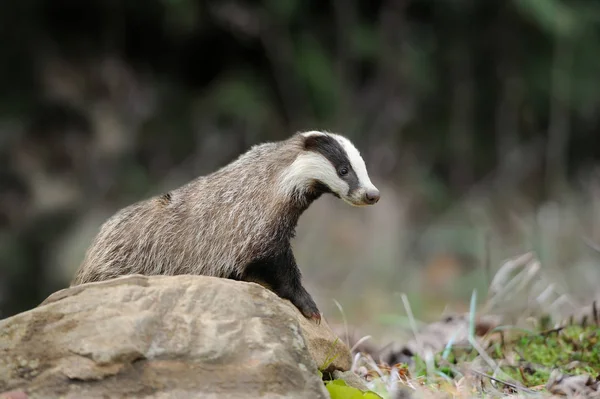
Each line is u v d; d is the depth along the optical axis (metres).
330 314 14.09
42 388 5.19
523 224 16.61
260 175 7.14
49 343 5.32
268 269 7.05
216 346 5.38
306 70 19.05
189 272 7.10
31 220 17.12
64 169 17.81
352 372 6.61
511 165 20.16
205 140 18.61
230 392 5.28
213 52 19.55
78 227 16.88
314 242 16.27
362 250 16.28
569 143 21.34
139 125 18.62
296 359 5.46
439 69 20.70
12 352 5.29
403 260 16.78
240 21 18.73
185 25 18.39
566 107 20.47
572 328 8.66
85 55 18.73
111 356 5.25
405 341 9.53
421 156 20.31
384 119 19.58
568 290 13.05
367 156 18.94
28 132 17.88
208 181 7.33
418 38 20.41
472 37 20.80
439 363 7.70
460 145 20.61
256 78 19.28
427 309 14.33
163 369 5.29
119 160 18.11
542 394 6.61
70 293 5.55
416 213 18.75
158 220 7.22
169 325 5.43
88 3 18.70
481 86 21.12
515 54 20.81
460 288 15.63
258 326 5.51
